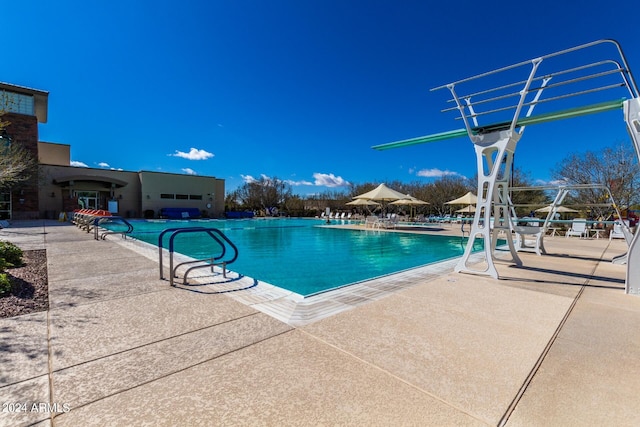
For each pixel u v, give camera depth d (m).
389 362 2.10
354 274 6.40
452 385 1.83
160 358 2.13
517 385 1.83
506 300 3.63
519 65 4.68
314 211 35.84
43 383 1.80
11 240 8.89
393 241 12.15
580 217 20.20
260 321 2.87
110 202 24.34
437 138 5.89
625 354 2.26
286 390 1.76
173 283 4.22
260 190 36.81
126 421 1.48
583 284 4.48
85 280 4.39
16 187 17.00
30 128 18.17
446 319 2.97
